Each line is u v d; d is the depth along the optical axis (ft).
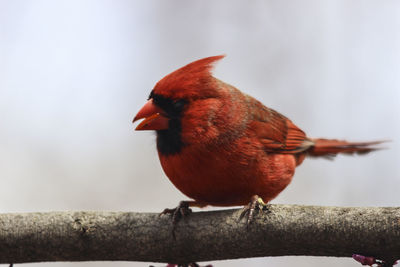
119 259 22.70
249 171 24.08
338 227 20.52
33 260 22.61
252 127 24.81
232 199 24.88
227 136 23.75
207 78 24.13
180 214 22.45
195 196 24.88
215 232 21.84
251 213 21.58
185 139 23.57
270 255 21.74
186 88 23.75
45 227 22.27
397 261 20.54
